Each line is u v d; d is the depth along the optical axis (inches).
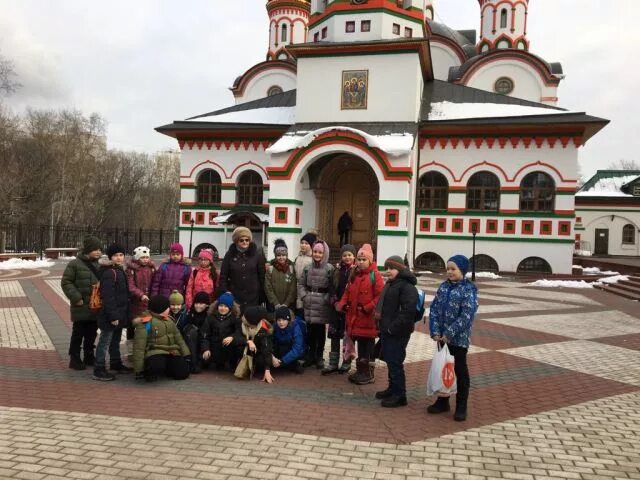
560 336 471.2
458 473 193.5
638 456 212.5
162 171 3267.7
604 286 879.7
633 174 2284.7
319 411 259.0
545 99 1407.5
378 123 1031.0
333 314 331.9
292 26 1648.6
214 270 360.2
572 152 1027.9
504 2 1491.1
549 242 1043.3
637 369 359.9
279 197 971.3
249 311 316.8
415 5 1119.6
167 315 312.3
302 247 355.6
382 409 265.9
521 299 724.0
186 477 183.3
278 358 328.5
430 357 381.4
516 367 360.2
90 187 2258.9
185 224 1205.1
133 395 277.1
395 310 270.2
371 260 307.1
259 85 1593.3
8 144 1763.0
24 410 247.3
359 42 1019.9
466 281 260.2
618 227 2105.1
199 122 1198.3
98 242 323.9
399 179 911.0
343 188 1163.9
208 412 251.9
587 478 192.1
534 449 217.8
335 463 198.7
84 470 186.5
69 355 345.4
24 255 1167.0
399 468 196.1
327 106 1058.1
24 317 491.2
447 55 1588.3
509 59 1418.6
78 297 313.1
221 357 327.6
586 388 311.9
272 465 195.0
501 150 1061.8
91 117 2208.4
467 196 1082.7
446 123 1058.1
